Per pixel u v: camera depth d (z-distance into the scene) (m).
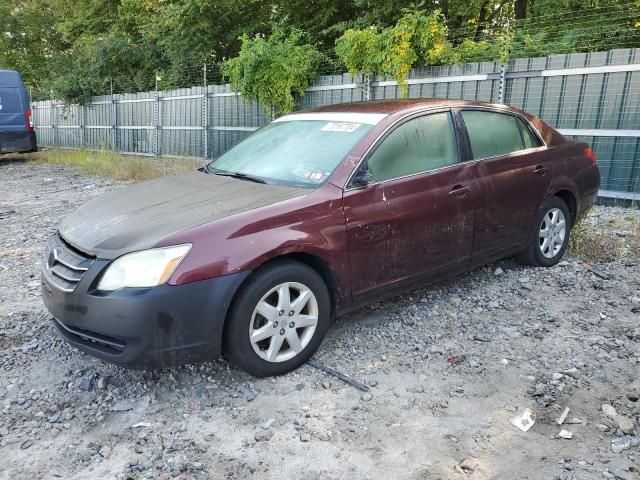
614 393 3.27
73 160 15.70
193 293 3.06
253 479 2.62
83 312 3.11
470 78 9.10
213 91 14.61
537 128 5.21
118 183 11.71
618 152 7.75
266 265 3.35
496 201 4.59
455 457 2.75
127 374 3.55
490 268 5.37
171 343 3.06
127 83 20.14
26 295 4.98
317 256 3.53
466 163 4.43
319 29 15.27
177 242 3.10
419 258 4.10
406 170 4.06
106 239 3.26
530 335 4.03
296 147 4.23
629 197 7.70
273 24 14.16
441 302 4.63
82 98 20.00
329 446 2.85
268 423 3.02
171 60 18.70
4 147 15.48
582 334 4.03
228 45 18.34
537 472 2.63
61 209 8.96
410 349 3.85
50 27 27.55
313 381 3.45
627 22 10.24
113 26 23.08
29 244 6.78
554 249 5.40
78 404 3.25
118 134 18.92
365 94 10.80
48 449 2.86
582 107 7.99
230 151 4.80
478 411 3.12
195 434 2.96
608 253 5.79
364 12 14.62
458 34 11.12
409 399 3.25
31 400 3.29
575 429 2.95
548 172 5.11
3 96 15.32
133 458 2.78
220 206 3.49
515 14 14.58
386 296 4.03
